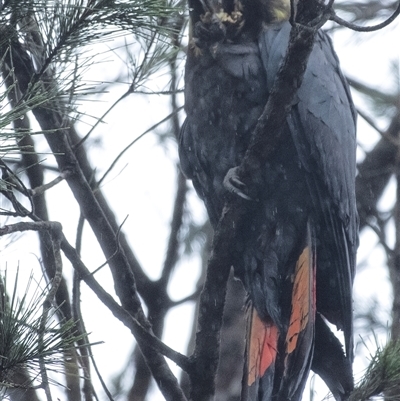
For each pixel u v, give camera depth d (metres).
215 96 7.91
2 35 6.18
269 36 7.97
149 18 6.48
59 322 5.60
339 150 8.16
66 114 6.80
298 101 7.94
